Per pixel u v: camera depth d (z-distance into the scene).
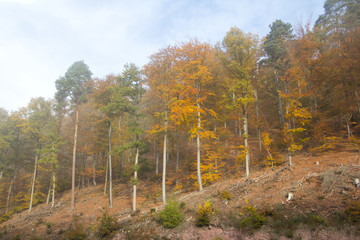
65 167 37.56
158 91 19.42
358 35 19.30
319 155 17.20
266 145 18.67
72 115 32.16
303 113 16.61
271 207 11.89
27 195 32.41
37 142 31.06
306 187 12.41
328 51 21.16
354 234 8.38
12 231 21.33
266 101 28.78
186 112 17.44
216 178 19.61
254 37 19.25
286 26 25.22
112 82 25.98
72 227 18.55
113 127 29.16
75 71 28.75
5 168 32.94
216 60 21.23
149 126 33.84
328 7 28.38
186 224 13.29
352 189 10.61
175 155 32.81
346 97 20.95
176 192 21.92
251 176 17.52
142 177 31.05
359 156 14.34
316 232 9.23
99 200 26.42
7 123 34.16
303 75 21.42
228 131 23.50
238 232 11.08
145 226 14.84
